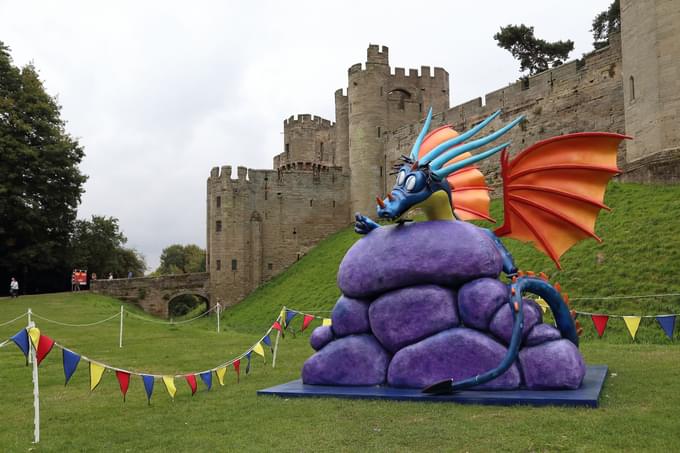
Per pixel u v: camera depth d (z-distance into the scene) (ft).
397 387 34.47
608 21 187.01
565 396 29.73
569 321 34.35
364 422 28.09
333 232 196.44
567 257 83.35
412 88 211.41
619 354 49.16
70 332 85.56
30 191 155.53
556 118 133.18
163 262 378.53
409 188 35.35
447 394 31.68
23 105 156.56
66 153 161.89
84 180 164.76
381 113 196.85
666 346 53.78
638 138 98.48
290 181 194.80
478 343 32.63
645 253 74.02
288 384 37.93
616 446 22.75
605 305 67.92
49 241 158.81
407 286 35.27
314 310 116.47
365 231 38.81
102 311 119.96
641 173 95.14
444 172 36.45
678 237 73.72
